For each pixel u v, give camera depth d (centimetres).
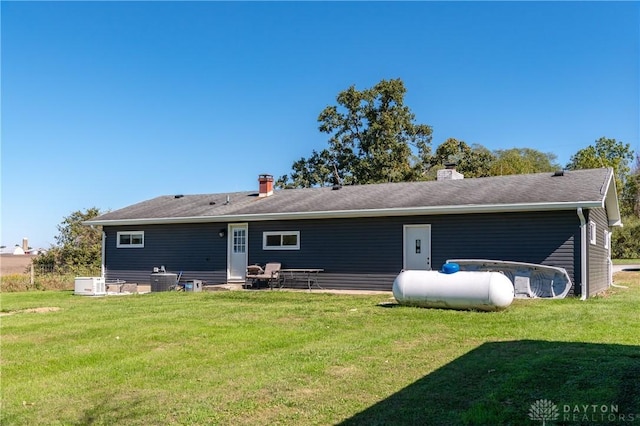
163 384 655
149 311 1302
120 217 2325
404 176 3816
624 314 1087
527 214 1579
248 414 535
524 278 1535
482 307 1162
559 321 1011
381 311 1207
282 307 1327
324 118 4072
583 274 1475
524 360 686
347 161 4025
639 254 3884
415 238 1756
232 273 2091
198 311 1277
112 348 866
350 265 1852
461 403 532
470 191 1784
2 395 625
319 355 774
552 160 6266
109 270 2358
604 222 1912
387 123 3841
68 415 554
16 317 1229
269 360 757
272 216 1952
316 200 2058
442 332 934
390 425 485
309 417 520
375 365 707
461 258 1669
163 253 2231
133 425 519
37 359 799
